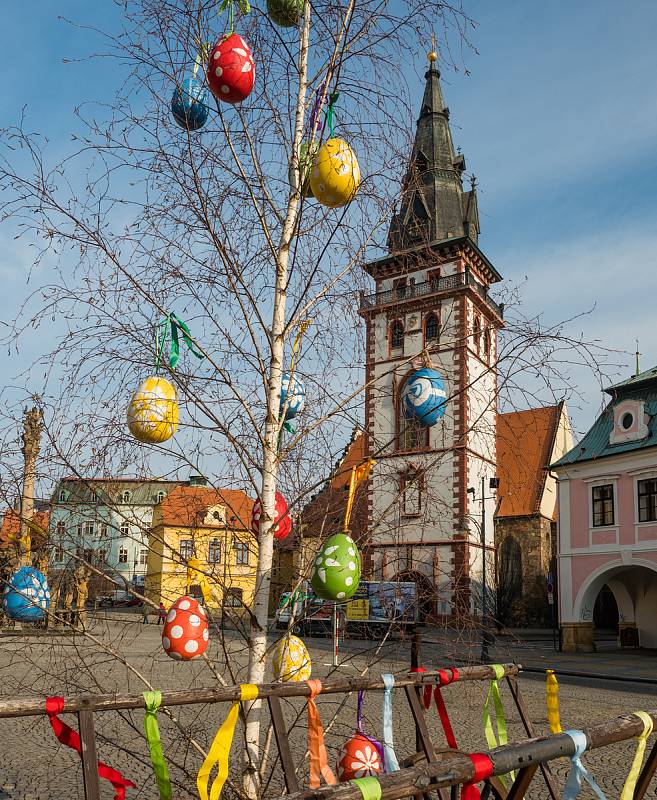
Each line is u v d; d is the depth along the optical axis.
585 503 29.14
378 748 3.88
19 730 8.72
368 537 4.41
